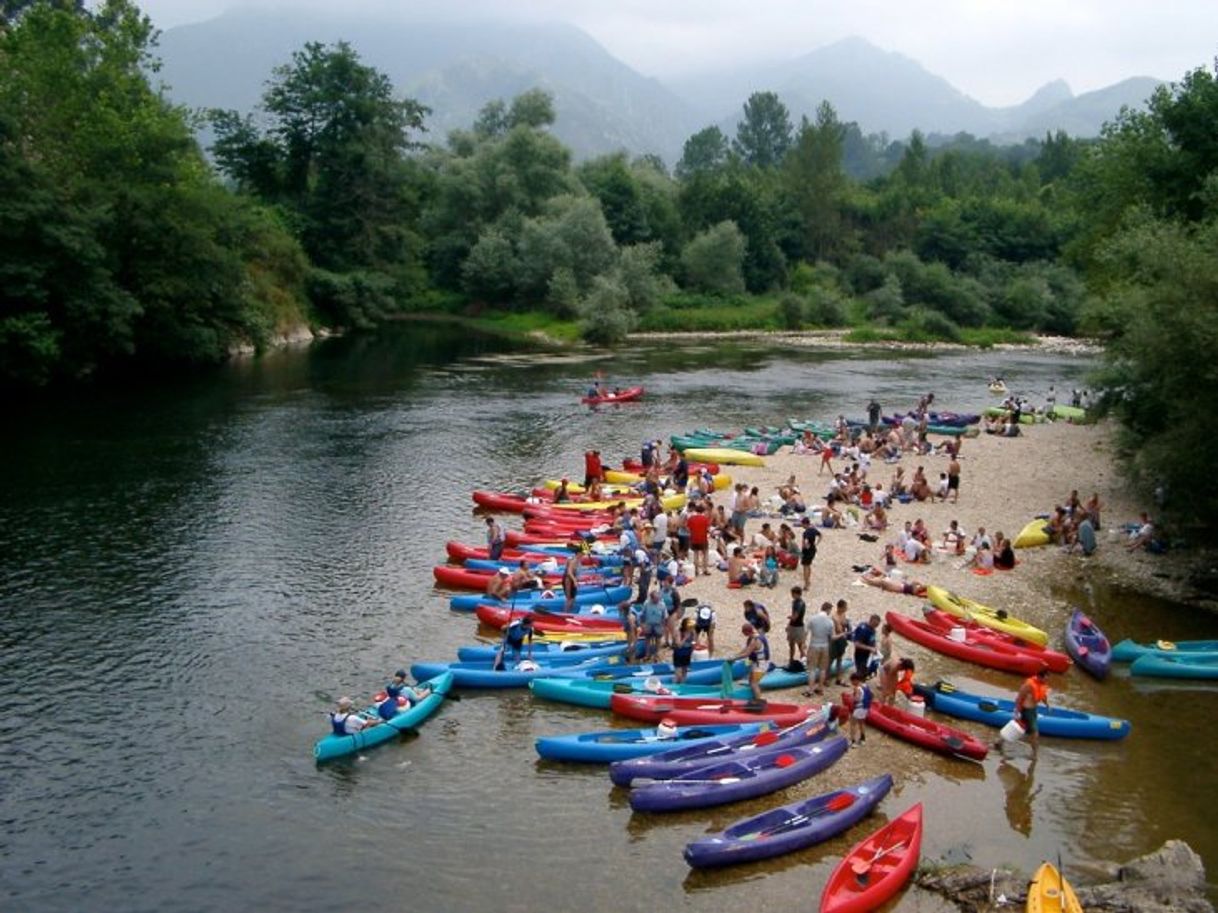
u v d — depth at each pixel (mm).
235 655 26109
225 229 76312
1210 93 46125
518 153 128750
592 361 87188
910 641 27359
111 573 31719
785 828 18062
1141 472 39281
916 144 195625
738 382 76062
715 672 24531
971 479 44938
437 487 42969
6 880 17234
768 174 189125
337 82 112250
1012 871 17078
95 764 20875
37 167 60062
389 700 22359
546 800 19703
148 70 78250
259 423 55281
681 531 33156
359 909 16562
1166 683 25219
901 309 121438
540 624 27500
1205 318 28500
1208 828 18797
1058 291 126062
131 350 65938
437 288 127438
